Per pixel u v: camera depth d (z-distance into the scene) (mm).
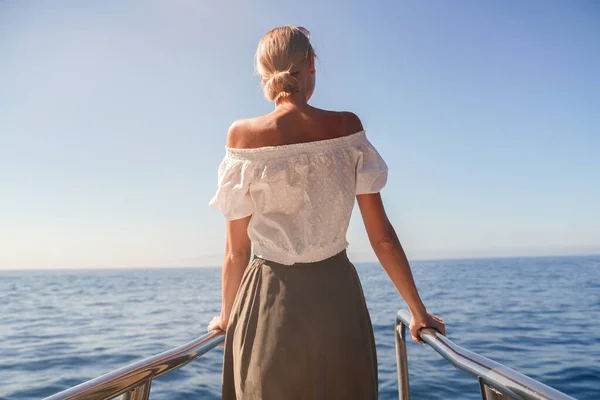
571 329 12367
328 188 1209
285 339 1125
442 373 6012
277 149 1229
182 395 5441
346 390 1135
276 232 1197
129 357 10359
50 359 10117
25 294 42500
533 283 37750
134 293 44375
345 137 1263
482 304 21359
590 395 5457
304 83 1334
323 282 1162
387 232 1279
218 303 31766
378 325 13273
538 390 615
